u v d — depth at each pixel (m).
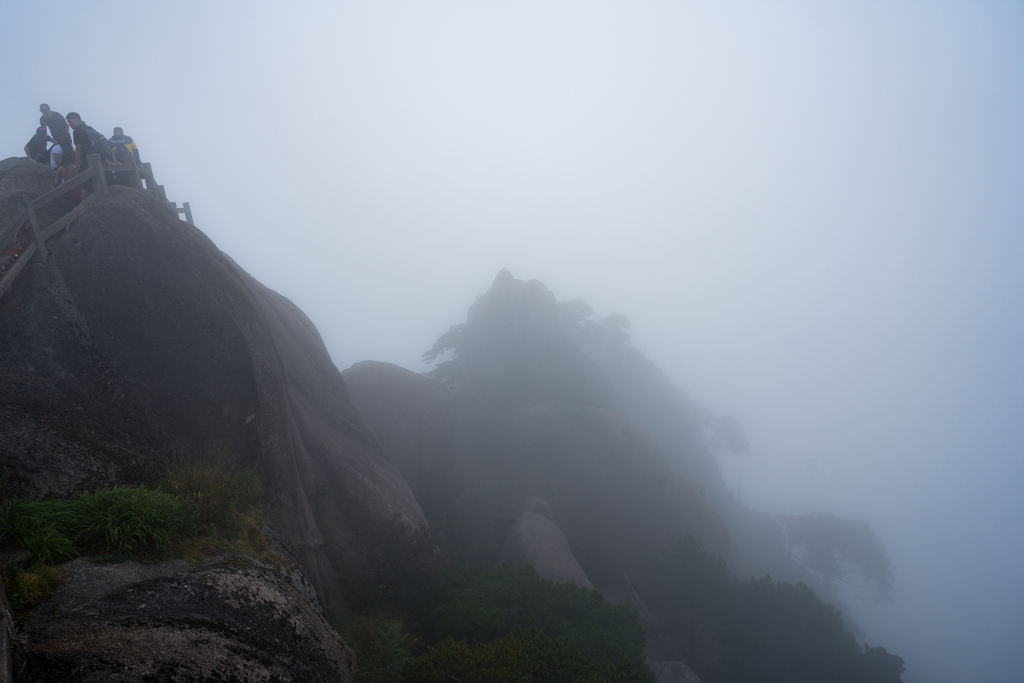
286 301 24.78
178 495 9.70
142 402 11.99
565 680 10.20
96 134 15.48
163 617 7.20
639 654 14.18
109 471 10.41
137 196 14.48
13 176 14.23
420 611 15.03
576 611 15.65
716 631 30.23
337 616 12.94
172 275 13.27
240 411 13.08
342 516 16.25
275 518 12.44
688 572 30.09
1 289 10.80
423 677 9.39
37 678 5.72
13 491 8.99
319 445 17.22
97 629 6.59
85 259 12.65
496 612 14.35
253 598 8.59
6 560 6.96
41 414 10.52
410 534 16.91
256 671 7.23
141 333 12.50
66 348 11.61
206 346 13.05
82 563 7.45
